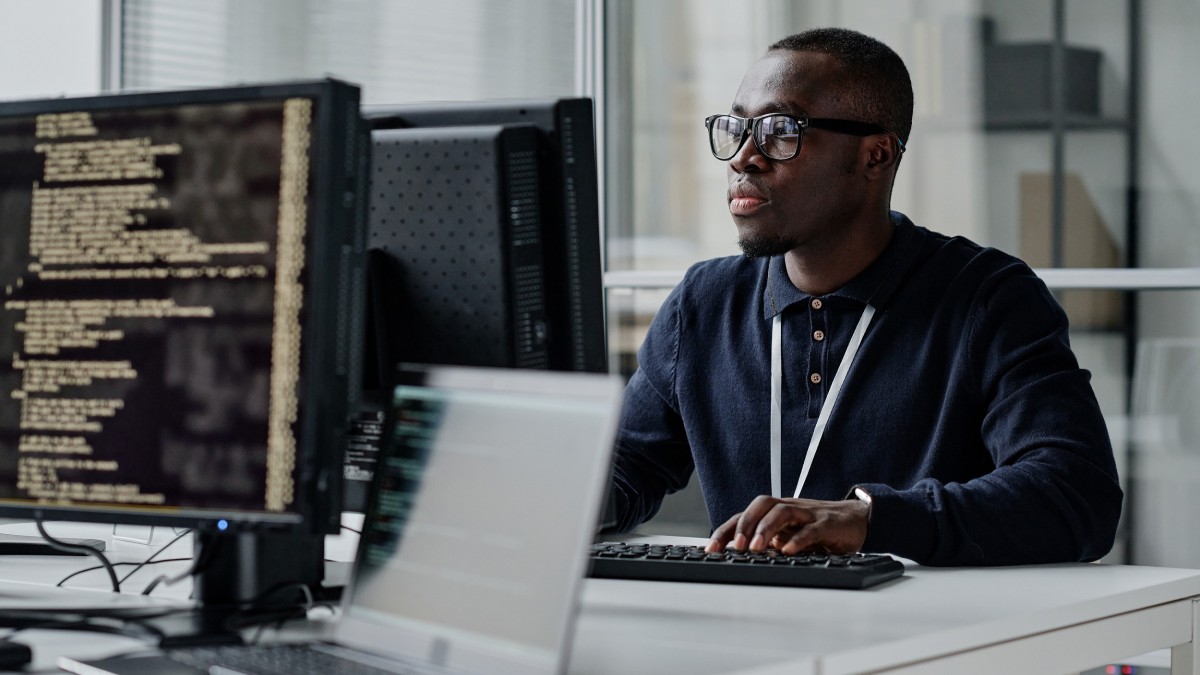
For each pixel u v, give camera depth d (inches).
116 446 42.9
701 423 79.7
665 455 82.7
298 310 40.6
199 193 42.0
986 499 58.4
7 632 43.5
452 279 52.6
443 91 154.9
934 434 73.1
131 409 42.7
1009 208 124.0
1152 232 118.3
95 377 43.3
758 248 76.6
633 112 144.2
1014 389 68.4
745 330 80.4
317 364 40.3
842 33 79.5
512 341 52.0
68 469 43.5
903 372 74.5
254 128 41.3
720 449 79.2
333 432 40.8
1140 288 119.0
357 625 40.1
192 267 42.0
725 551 55.0
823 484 75.3
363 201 42.0
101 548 64.7
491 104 54.3
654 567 53.0
